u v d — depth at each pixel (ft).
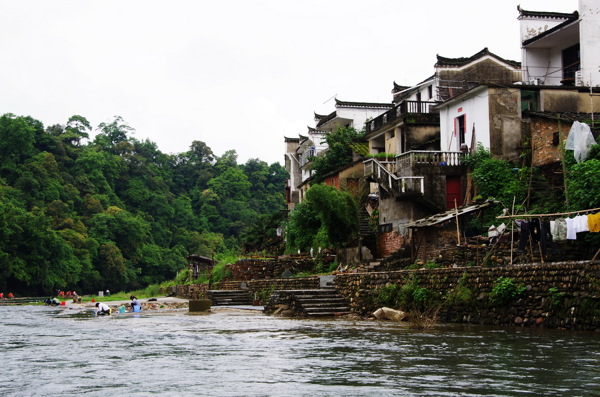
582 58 105.50
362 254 108.88
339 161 161.17
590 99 102.78
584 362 35.96
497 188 97.40
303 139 213.87
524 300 57.41
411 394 28.50
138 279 367.86
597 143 81.41
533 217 63.72
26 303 200.64
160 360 41.88
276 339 53.31
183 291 177.37
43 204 337.52
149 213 439.63
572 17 112.27
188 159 549.54
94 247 332.19
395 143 134.31
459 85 133.69
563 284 53.52
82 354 46.52
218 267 150.51
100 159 424.05
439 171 105.09
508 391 28.58
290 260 127.65
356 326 64.44
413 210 104.37
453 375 33.01
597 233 65.62
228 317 86.28
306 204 139.85
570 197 75.31
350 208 114.32
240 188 509.35
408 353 41.73
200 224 466.70
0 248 261.85
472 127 108.27
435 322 62.75
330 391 29.66
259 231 192.03
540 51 119.85
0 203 271.49
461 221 88.89
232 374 35.22
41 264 280.31
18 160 368.07
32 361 43.04
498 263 69.87
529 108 104.42
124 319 89.66
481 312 61.57
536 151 95.09
